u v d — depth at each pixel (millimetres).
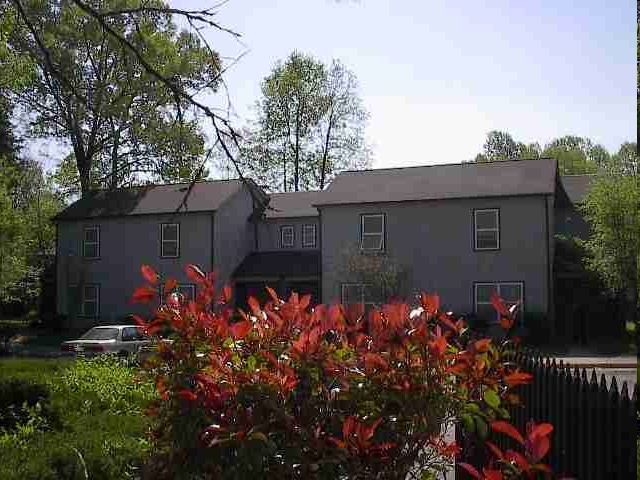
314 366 3941
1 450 5801
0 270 30469
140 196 38875
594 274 29969
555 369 5441
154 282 4602
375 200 32250
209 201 36969
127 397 9234
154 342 4414
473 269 30875
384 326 4074
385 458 3781
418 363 3902
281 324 4207
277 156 54125
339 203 32750
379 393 3898
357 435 3576
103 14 5523
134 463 5828
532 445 3039
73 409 8688
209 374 3998
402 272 30953
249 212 39625
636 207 27500
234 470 3719
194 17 5508
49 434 6805
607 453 4195
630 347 26609
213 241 36469
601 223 28547
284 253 38906
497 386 3986
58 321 38594
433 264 31438
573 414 4812
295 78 48031
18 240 31562
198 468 3961
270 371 3998
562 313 31266
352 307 4348
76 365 11430
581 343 28766
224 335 4215
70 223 39625
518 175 31703
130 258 38156
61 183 41188
